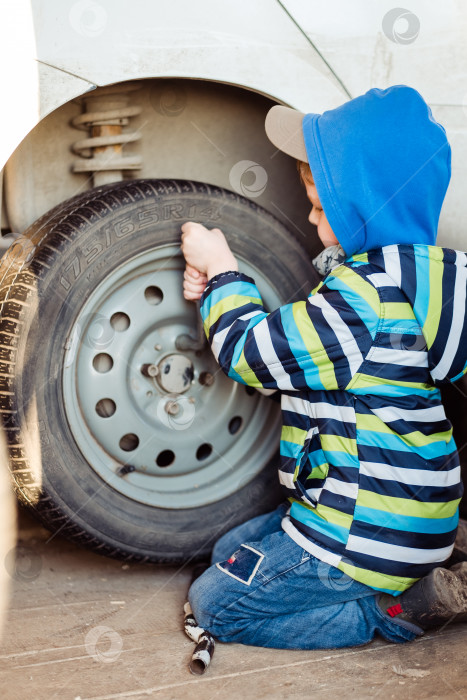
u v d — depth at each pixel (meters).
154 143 1.64
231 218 1.57
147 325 1.55
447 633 1.46
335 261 1.46
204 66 1.36
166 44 1.33
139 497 1.55
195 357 1.60
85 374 1.49
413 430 1.33
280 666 1.31
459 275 1.34
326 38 1.43
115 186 1.50
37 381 1.40
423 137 1.32
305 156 1.38
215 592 1.35
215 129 1.66
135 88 1.54
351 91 1.46
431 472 1.34
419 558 1.34
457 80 1.51
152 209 1.48
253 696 1.20
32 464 1.42
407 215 1.34
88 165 1.57
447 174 1.36
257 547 1.39
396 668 1.31
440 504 1.35
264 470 1.68
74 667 1.25
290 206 1.75
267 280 1.65
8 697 1.14
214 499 1.63
